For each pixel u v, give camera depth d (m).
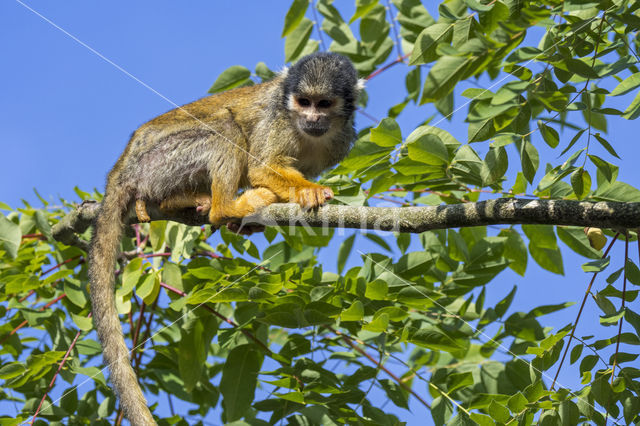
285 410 6.17
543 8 5.13
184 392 7.43
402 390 6.70
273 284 6.00
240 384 6.44
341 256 7.96
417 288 6.42
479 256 7.02
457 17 5.74
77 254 8.40
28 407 6.70
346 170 6.23
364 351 7.14
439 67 5.90
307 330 7.45
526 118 5.65
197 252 7.91
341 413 6.02
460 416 5.76
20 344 7.30
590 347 5.52
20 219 8.24
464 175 6.15
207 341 6.75
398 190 7.36
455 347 5.97
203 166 7.93
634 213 5.02
